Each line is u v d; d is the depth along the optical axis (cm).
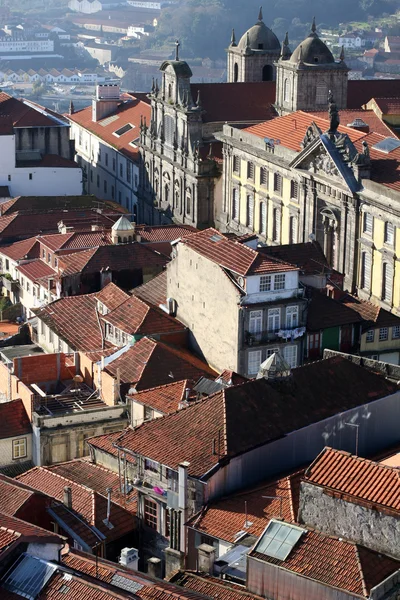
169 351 13925
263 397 10650
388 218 16012
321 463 8875
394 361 14800
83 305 15712
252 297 13750
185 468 9888
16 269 18638
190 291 14625
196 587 8638
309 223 17838
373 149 17438
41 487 11050
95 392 13875
